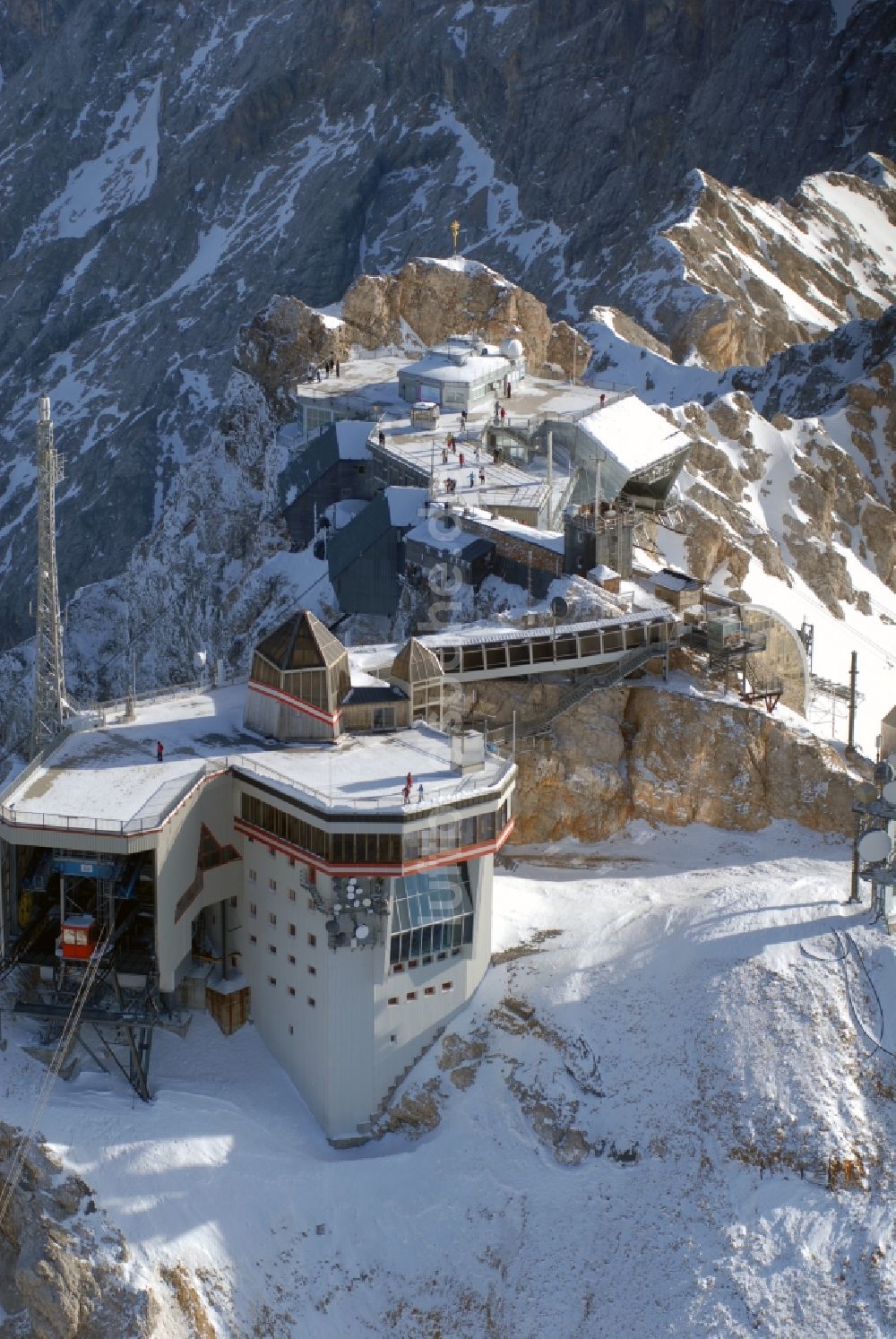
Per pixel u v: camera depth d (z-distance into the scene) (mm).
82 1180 115500
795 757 143750
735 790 143750
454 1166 122062
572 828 143875
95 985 122625
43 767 125500
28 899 125250
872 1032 123812
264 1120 123625
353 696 131625
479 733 129125
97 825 117188
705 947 128500
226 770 124875
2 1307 114312
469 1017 127375
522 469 190250
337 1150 124750
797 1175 118375
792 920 129875
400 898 122562
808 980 125812
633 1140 120625
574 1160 121000
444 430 193875
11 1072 119938
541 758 143250
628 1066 123562
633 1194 118812
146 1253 114938
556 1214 119000
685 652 149500
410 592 170125
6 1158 115875
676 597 152750
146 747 128875
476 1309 117625
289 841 121938
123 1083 122312
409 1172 122125
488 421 193750
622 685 146250
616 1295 115875
